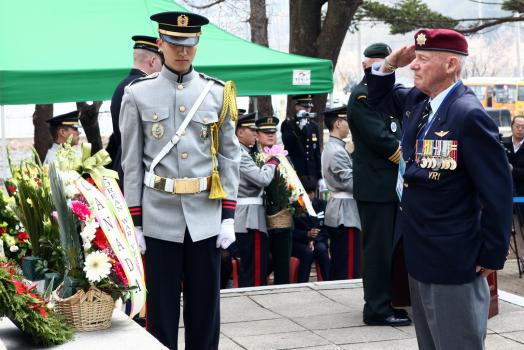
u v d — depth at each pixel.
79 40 8.91
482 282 4.30
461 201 4.20
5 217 5.13
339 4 12.73
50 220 4.47
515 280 10.85
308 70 9.31
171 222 5.02
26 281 4.45
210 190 5.05
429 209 4.23
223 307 7.29
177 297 5.15
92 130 12.72
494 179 4.07
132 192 5.07
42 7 9.49
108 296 4.24
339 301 7.50
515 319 6.90
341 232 9.02
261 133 9.24
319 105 12.91
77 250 4.26
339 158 8.98
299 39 13.02
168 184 5.00
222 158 5.14
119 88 6.09
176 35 4.96
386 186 6.52
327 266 9.33
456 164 4.13
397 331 6.52
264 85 9.18
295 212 8.68
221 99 5.11
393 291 4.79
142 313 5.32
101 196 4.39
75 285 4.23
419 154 4.28
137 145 5.05
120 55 8.67
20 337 4.12
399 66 4.66
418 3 16.08
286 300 7.55
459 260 4.17
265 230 8.63
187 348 5.28
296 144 10.90
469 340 4.27
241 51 9.47
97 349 3.93
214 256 5.13
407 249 4.37
